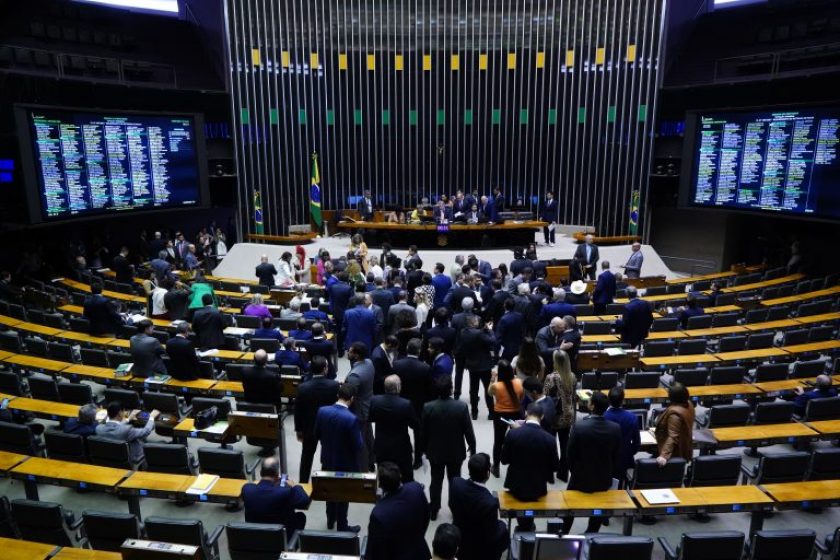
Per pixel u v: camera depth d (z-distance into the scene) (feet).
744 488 18.83
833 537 16.96
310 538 15.80
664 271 65.92
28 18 56.95
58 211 53.21
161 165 61.98
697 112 60.23
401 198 83.76
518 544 16.51
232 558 16.48
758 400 28.07
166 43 70.13
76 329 35.96
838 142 50.67
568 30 77.20
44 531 17.83
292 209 80.74
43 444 25.13
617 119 76.54
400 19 79.30
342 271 40.57
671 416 20.34
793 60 58.90
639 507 17.76
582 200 80.33
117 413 22.48
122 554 15.03
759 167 56.49
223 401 23.94
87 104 59.57
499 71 80.59
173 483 19.38
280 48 76.64
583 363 29.40
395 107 81.41
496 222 62.08
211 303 36.58
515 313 28.63
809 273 58.90
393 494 14.83
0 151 51.34
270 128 77.82
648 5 72.43
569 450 18.56
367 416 22.39
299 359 27.91
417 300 34.14
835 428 23.40
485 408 31.19
